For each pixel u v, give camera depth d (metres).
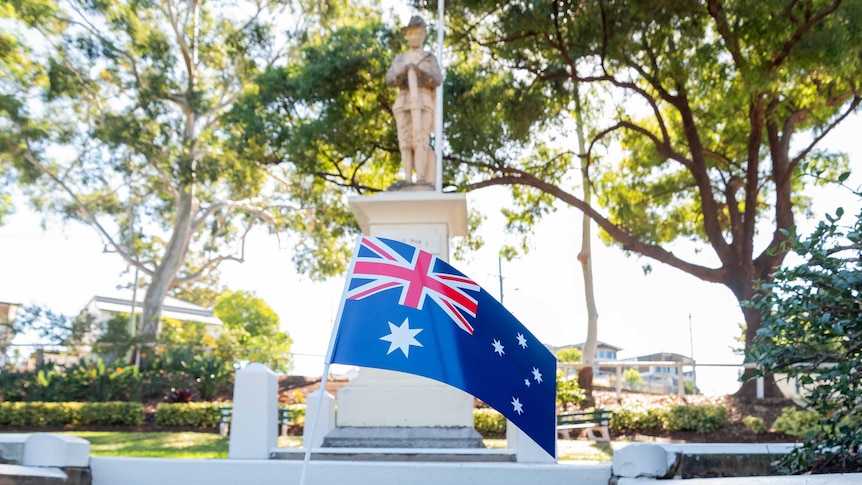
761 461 6.25
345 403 9.05
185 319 46.97
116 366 22.03
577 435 17.02
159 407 18.59
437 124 11.40
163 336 26.38
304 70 19.98
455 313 5.09
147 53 25.75
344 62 19.81
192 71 29.12
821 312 5.49
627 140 24.47
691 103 21.83
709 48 17.64
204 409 18.45
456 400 8.96
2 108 26.25
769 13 16.25
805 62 16.66
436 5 19.16
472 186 21.28
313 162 21.12
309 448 4.61
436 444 8.63
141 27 26.00
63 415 18.39
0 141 26.64
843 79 17.92
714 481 5.14
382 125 21.38
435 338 4.97
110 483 7.11
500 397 4.97
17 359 24.47
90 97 27.98
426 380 9.08
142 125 25.67
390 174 23.31
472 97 20.14
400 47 20.69
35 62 27.03
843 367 5.42
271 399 8.09
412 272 5.16
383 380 9.16
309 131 19.94
